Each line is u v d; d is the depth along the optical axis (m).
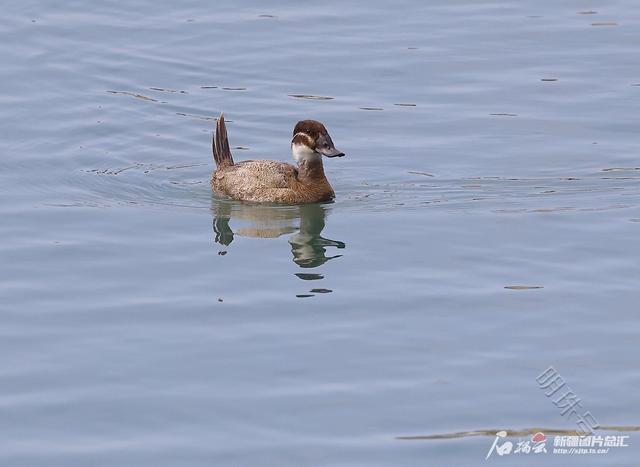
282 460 11.96
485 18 26.66
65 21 26.42
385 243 17.48
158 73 24.22
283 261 16.88
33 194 19.55
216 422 12.66
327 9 27.08
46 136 21.75
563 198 19.12
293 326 14.80
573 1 27.45
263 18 26.61
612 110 22.45
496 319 14.88
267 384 13.41
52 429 12.55
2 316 15.07
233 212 19.12
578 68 24.19
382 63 24.52
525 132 21.72
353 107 22.86
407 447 12.20
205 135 22.14
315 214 18.97
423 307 15.25
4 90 23.45
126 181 20.36
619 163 20.44
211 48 25.19
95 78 24.02
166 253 17.19
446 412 12.84
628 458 12.05
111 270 16.52
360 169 20.69
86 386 13.39
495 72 24.11
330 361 13.91
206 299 15.60
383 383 13.41
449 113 22.55
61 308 15.30
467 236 17.62
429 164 20.73
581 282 15.88
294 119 22.50
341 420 12.68
